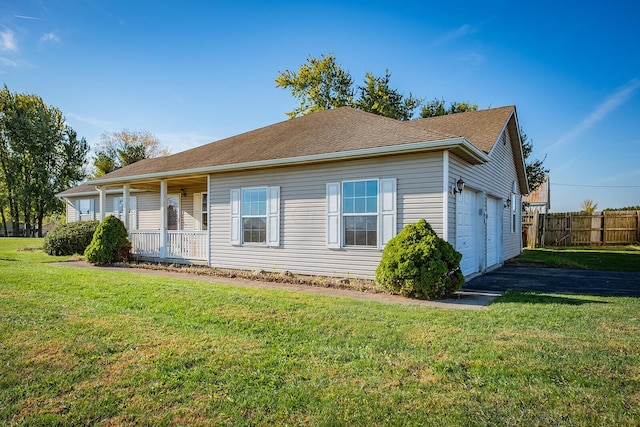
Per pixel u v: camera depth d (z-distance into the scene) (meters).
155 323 5.06
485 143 10.49
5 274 9.05
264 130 13.69
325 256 9.52
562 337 4.41
